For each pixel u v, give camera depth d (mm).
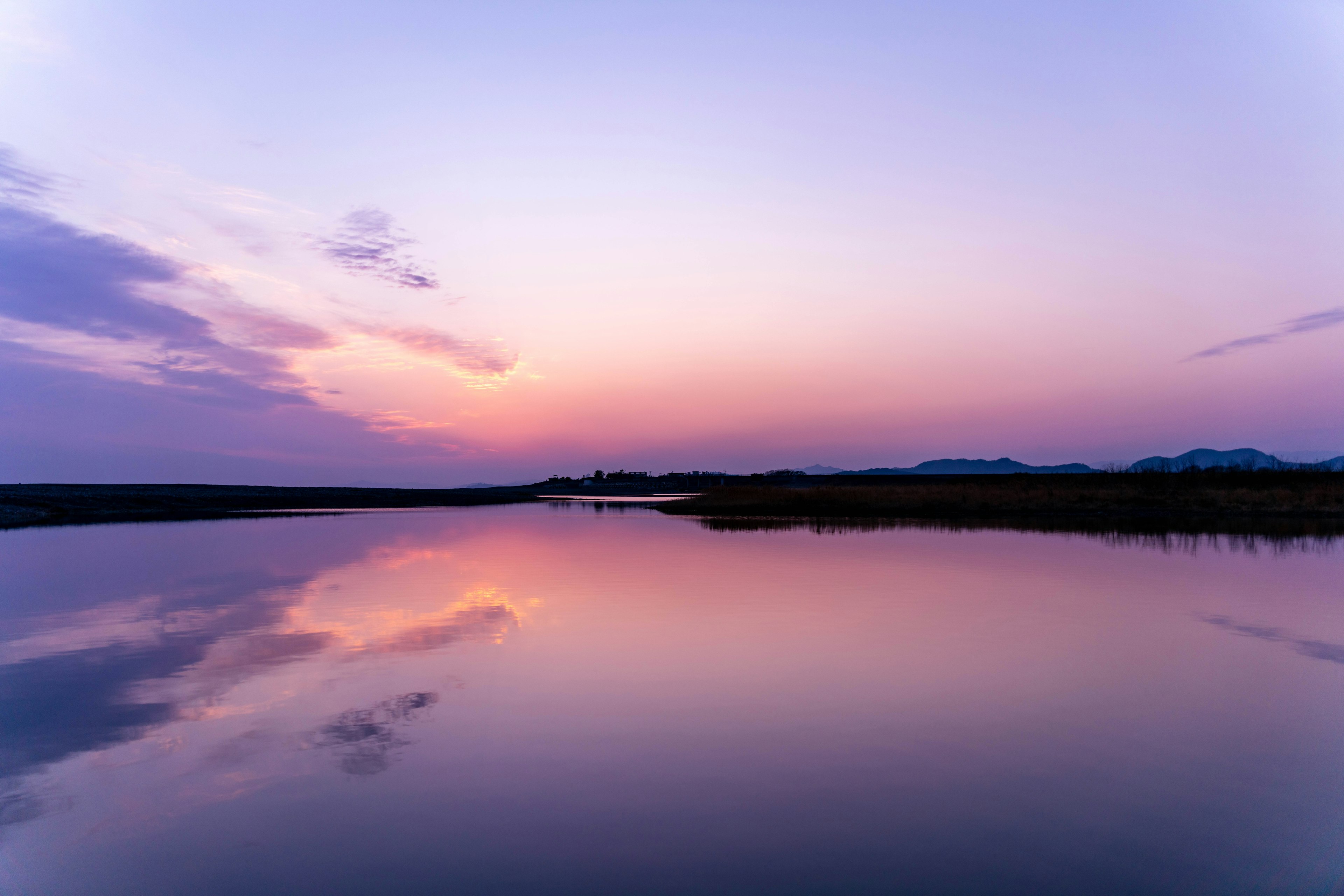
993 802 5594
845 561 20156
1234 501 40094
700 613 12898
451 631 11594
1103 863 4719
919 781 5969
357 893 4461
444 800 5688
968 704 7898
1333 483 45344
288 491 117000
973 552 22172
